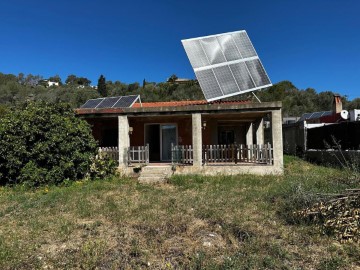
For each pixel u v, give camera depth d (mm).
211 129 17266
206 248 5176
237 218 6645
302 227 5918
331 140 16750
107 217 7168
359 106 50688
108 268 4562
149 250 5156
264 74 15094
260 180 11539
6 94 65250
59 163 12148
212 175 13180
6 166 11781
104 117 14391
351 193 6059
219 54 14727
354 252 4820
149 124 17547
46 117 12219
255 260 4582
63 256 4961
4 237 5902
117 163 14406
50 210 7949
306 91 65500
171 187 11062
